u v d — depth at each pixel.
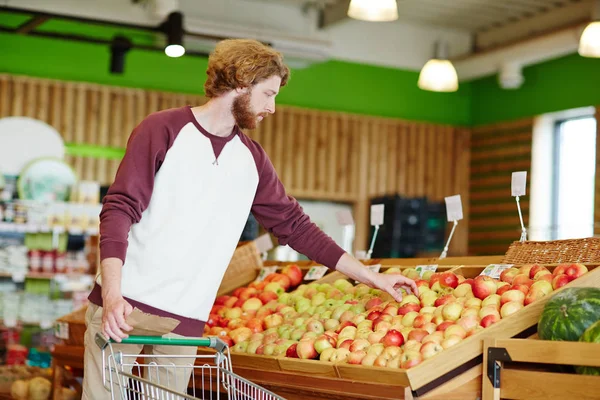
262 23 10.78
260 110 2.96
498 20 11.28
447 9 10.93
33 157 8.88
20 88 9.71
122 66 9.02
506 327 2.97
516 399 2.79
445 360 2.84
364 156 11.42
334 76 11.49
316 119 11.23
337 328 3.55
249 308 4.31
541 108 11.02
